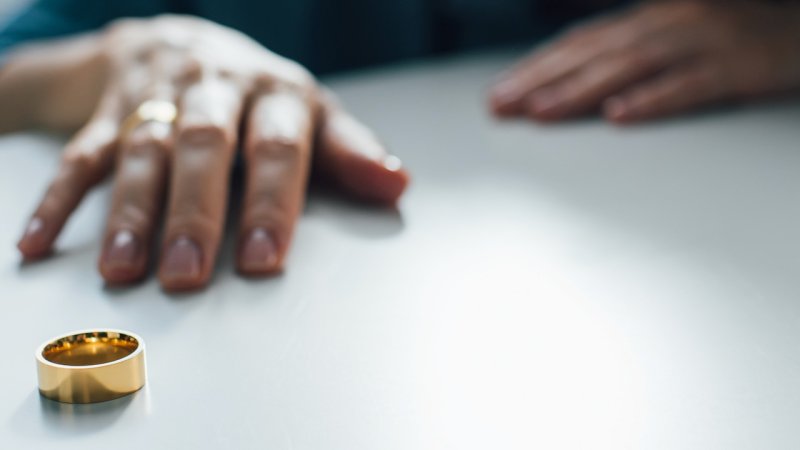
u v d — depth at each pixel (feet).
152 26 1.84
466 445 0.99
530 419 1.02
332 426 1.02
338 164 1.51
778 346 1.12
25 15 2.35
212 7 2.53
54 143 1.78
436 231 1.40
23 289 1.25
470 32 3.03
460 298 1.22
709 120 1.92
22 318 1.19
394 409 1.03
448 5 3.01
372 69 2.83
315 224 1.43
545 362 1.10
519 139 1.82
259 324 1.17
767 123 1.88
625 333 1.15
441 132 1.86
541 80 2.00
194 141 1.35
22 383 1.08
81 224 1.42
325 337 1.15
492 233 1.39
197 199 1.30
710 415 1.02
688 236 1.37
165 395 1.06
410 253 1.33
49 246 1.34
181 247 1.27
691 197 1.51
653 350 1.12
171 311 1.20
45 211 1.36
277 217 1.32
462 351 1.12
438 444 0.99
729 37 2.06
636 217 1.44
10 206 1.49
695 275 1.26
